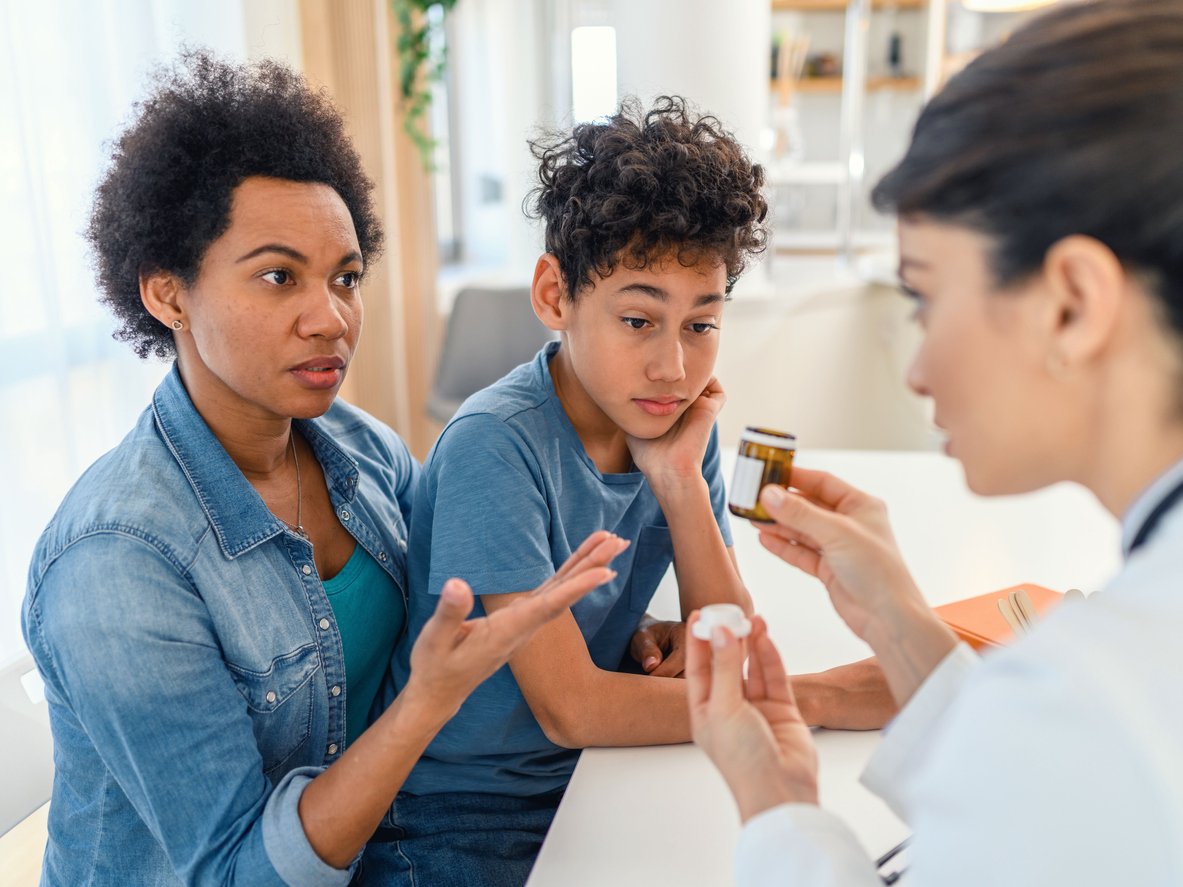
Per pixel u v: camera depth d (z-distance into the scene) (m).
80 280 2.01
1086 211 0.50
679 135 1.02
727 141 1.06
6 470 1.87
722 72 3.08
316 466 1.11
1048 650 0.47
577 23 4.34
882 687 1.01
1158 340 0.51
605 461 1.17
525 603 0.75
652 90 3.10
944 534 1.52
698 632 0.71
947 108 0.55
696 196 0.97
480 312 3.14
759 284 3.59
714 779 0.94
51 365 1.92
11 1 1.82
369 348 3.29
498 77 4.36
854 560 0.75
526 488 1.03
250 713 0.94
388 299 3.30
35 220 1.86
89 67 1.98
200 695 0.86
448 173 4.40
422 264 3.52
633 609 1.22
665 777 0.94
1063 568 1.39
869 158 4.36
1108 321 0.50
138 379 2.16
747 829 0.62
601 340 1.02
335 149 1.01
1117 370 0.52
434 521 1.04
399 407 3.44
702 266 0.99
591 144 1.04
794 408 3.76
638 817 0.87
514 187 4.40
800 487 0.83
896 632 0.73
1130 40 0.50
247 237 0.89
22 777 0.99
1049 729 0.45
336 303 0.95
